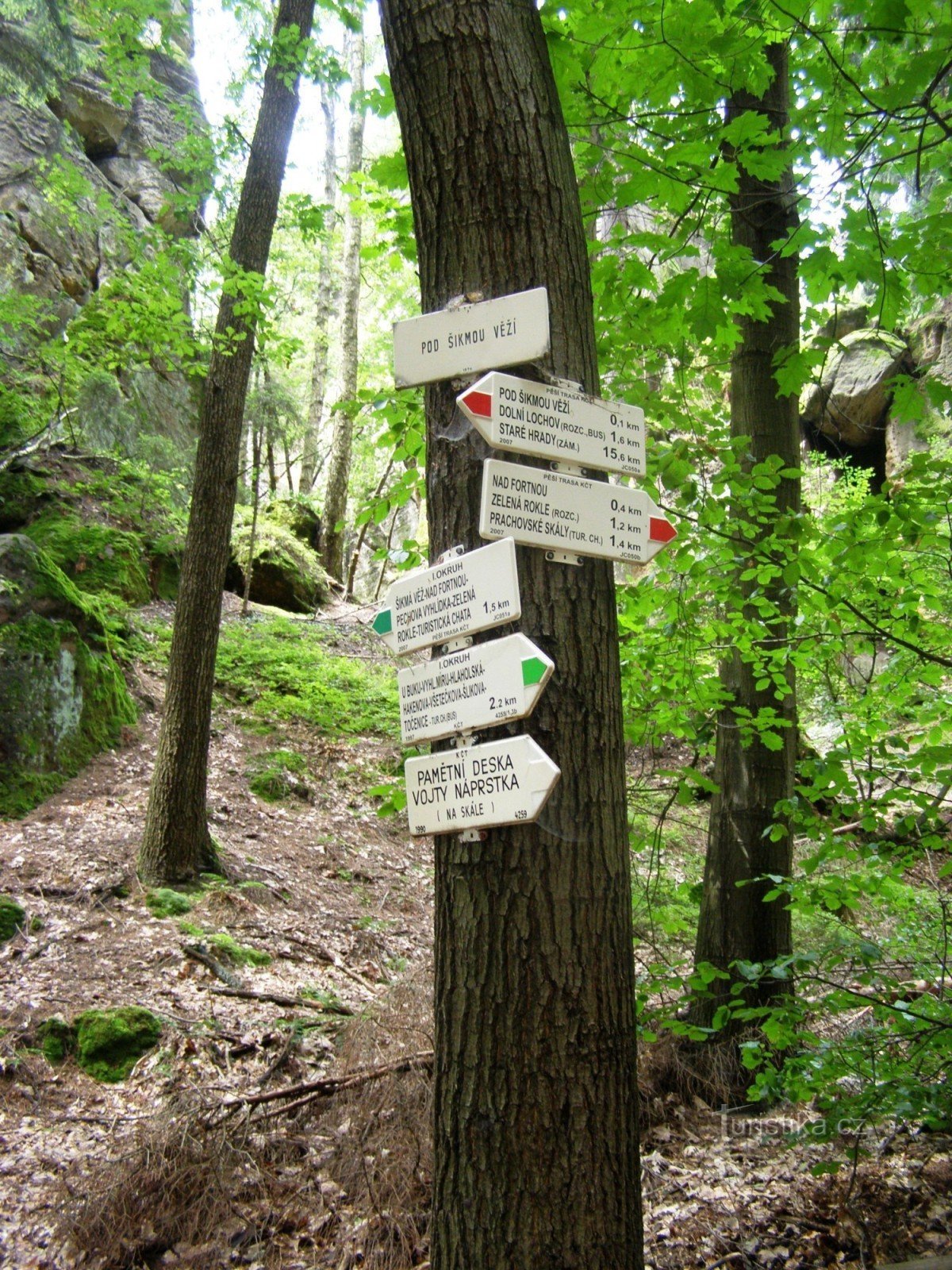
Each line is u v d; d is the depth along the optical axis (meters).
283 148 7.62
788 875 4.95
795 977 3.35
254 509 13.40
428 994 4.98
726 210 4.10
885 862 3.78
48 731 7.86
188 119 8.43
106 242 15.16
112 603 10.48
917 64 3.03
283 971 5.97
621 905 2.15
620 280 3.99
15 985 5.07
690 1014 4.91
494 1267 1.94
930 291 3.78
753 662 4.83
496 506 2.13
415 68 2.31
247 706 10.52
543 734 2.12
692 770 4.88
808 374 3.90
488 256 2.24
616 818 2.18
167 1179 3.57
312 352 22.48
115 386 13.30
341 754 10.23
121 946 5.71
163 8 8.20
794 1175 3.79
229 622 12.33
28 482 11.32
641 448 2.37
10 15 11.41
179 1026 4.96
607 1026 2.05
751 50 3.41
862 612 4.25
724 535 4.20
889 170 3.86
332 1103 4.18
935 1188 3.53
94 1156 3.93
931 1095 2.92
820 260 3.64
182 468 13.86
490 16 2.27
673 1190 3.76
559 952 2.03
